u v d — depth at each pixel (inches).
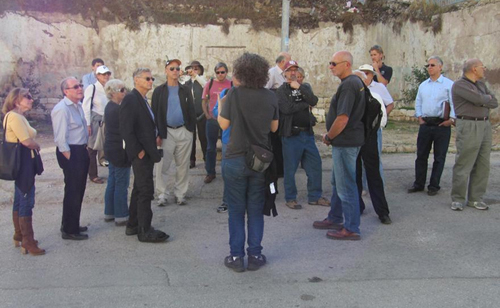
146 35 516.4
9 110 181.0
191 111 248.5
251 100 162.6
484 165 238.5
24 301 148.8
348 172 196.1
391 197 265.9
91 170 284.8
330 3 541.6
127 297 151.2
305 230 215.9
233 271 170.9
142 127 194.9
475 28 442.3
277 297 150.1
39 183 284.5
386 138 404.2
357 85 189.6
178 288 157.4
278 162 287.1
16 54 491.2
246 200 173.3
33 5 490.6
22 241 188.4
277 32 531.2
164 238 202.1
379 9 534.9
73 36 503.2
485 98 226.1
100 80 281.6
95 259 184.1
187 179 257.0
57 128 194.1
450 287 155.3
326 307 143.3
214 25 524.1
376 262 177.3
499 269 169.3
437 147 262.8
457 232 209.0
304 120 243.0
